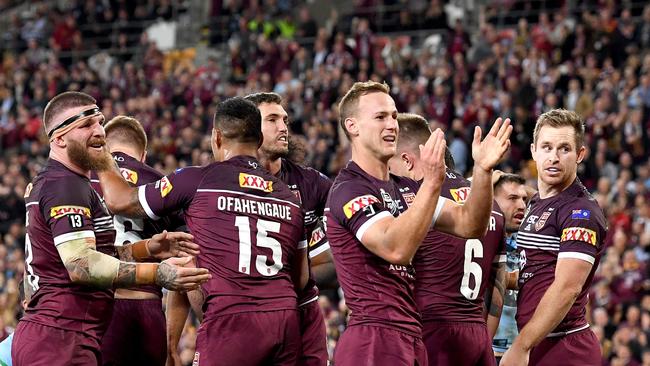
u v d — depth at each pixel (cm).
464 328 2186
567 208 2248
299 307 2341
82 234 2105
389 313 2044
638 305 4788
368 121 2088
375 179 2102
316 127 6962
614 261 5106
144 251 2225
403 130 2311
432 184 1928
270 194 2192
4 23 10650
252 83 8038
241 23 8656
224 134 2217
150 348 2453
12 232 6812
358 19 8450
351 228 2033
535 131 2330
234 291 2133
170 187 2175
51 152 2200
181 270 2067
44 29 9762
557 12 7938
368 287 2055
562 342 2280
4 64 9425
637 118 6303
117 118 2562
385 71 7600
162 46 9881
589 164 6238
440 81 7212
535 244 2284
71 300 2130
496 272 2330
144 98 8294
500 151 1970
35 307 2147
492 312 2338
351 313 2086
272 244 2169
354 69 7694
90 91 8531
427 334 2183
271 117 2388
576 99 6700
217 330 2131
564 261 2203
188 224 2200
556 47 7400
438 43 8456
